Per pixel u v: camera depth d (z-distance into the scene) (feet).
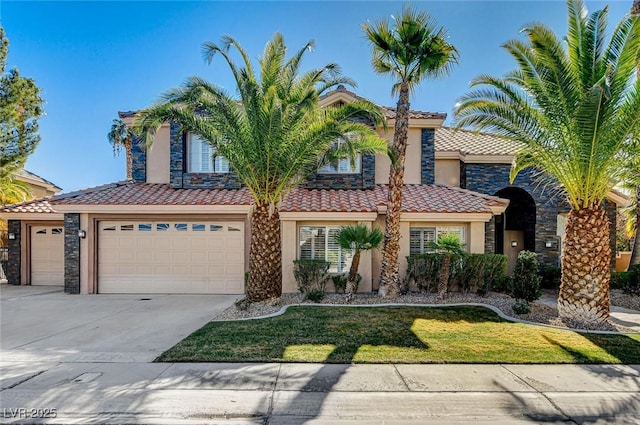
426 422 17.01
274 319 34.94
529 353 25.68
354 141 44.50
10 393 19.69
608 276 34.42
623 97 32.09
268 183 42.34
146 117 39.63
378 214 53.83
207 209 54.44
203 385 20.53
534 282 39.17
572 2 33.24
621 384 20.98
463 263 47.88
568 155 34.24
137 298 51.34
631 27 30.45
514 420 17.26
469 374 22.22
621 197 65.05
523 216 69.87
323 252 53.42
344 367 23.18
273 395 19.36
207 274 56.03
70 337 30.68
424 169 64.13
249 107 40.06
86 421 17.01
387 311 37.93
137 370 22.80
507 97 35.96
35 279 66.33
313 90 40.83
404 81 45.01
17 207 64.34
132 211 54.54
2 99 72.02
